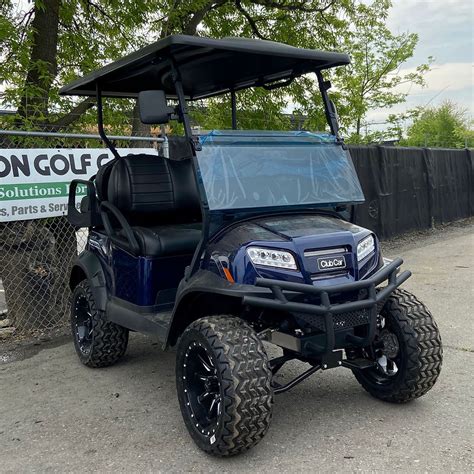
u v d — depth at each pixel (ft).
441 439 10.66
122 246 13.98
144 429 11.65
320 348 10.44
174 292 13.56
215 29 30.73
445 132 93.97
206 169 11.32
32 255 18.97
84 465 10.30
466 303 20.18
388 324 11.89
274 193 11.66
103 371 15.16
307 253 10.30
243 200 11.24
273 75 14.69
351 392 13.07
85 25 24.71
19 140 18.45
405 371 11.53
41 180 18.07
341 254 10.59
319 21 33.40
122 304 14.11
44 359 16.29
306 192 12.02
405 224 36.04
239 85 15.66
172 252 13.35
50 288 19.40
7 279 18.89
